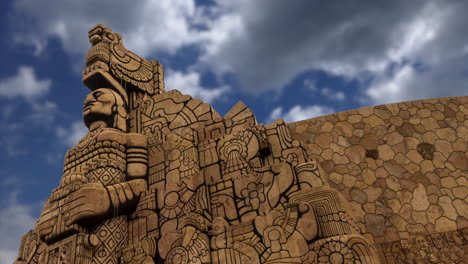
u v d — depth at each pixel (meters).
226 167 7.67
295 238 6.07
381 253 7.01
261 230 6.32
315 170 6.87
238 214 6.86
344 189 7.76
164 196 7.58
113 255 7.16
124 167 8.28
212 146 8.08
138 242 7.16
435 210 7.32
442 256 6.76
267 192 6.88
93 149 8.38
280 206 6.68
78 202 7.28
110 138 8.45
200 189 7.30
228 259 6.28
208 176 7.73
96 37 10.17
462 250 6.77
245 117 8.52
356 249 5.66
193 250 6.47
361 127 8.38
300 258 5.89
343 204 6.41
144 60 10.91
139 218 7.60
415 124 8.28
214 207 7.08
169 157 8.23
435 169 7.75
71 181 7.81
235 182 7.18
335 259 5.64
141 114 9.66
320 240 5.88
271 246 6.12
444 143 8.02
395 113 8.45
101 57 9.79
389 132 8.23
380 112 8.48
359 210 7.51
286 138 7.90
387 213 7.41
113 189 7.56
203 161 7.99
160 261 6.78
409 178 7.71
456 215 7.23
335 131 8.41
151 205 7.60
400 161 7.91
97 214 7.21
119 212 7.54
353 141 8.26
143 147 8.63
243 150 7.73
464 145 7.95
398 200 7.51
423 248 6.88
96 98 9.31
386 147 8.09
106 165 8.00
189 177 7.54
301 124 8.63
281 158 7.68
